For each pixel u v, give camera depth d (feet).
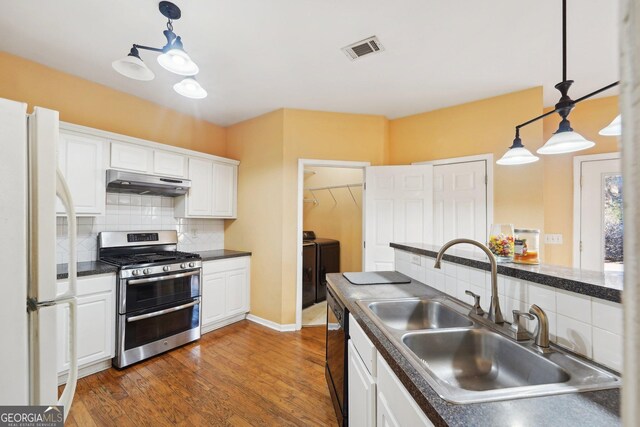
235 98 10.11
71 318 3.21
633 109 0.79
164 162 9.75
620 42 0.87
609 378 2.72
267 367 8.03
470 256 5.29
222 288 10.59
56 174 3.10
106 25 6.42
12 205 2.69
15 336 2.69
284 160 10.82
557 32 6.54
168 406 6.34
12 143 2.70
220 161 11.62
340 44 7.07
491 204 9.55
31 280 2.96
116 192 9.44
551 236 10.23
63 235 8.14
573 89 9.23
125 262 8.16
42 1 5.70
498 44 7.01
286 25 6.38
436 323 5.06
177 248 11.09
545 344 3.32
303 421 5.96
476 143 9.95
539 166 8.92
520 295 3.96
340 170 15.83
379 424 3.59
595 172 9.70
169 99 10.19
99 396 6.63
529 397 2.40
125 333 7.80
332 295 6.31
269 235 11.20
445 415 2.18
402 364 2.93
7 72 7.45
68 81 8.45
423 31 6.56
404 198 10.73
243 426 5.79
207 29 6.52
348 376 5.11
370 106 10.62
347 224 15.62
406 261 7.15
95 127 8.97
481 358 3.86
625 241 0.80
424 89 9.30
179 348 9.11
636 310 0.77
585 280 3.20
